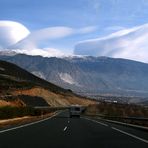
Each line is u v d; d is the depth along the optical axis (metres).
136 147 19.03
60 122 46.66
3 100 107.56
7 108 55.59
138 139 23.44
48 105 184.75
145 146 19.50
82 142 21.39
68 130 31.19
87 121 51.81
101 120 56.81
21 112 67.69
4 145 19.14
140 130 32.19
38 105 164.62
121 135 26.58
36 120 52.56
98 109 119.69
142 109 91.50
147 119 35.88
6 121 45.12
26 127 33.88
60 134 26.77
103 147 19.00
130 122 45.53
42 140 22.06
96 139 23.34
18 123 41.75
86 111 132.12
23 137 23.70
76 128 34.25
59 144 20.14
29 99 161.25
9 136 24.25
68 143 20.72
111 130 32.09
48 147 18.70
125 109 97.00
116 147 19.02
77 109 73.62
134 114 77.50
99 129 33.31
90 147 18.97
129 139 23.44
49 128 33.34
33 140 21.95
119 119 52.41
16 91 174.25
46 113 103.81
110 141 22.12
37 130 30.25
